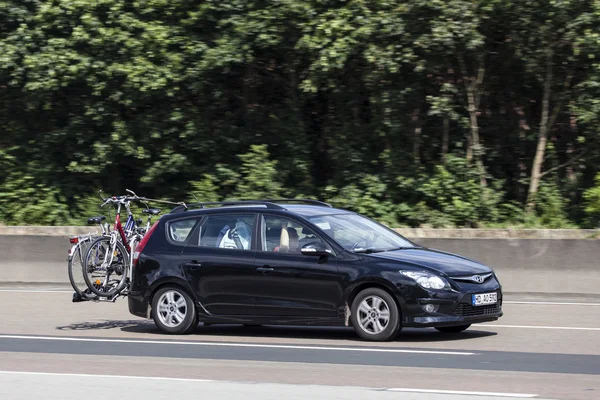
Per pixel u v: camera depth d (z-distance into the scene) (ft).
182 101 177.99
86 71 166.91
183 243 104.63
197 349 90.33
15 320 117.39
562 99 166.71
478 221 162.50
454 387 68.49
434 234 149.48
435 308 91.45
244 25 163.22
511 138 175.32
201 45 167.02
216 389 67.92
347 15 158.51
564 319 112.68
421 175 167.02
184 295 102.83
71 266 110.42
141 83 165.99
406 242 103.35
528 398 63.93
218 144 179.42
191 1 168.96
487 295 94.27
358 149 174.60
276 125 179.52
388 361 81.25
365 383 70.33
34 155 184.24
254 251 100.17
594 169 167.73
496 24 161.79
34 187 182.80
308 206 105.81
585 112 159.74
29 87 165.89
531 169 173.17
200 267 102.17
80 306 132.36
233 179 175.42
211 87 176.24
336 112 180.65
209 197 172.86
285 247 98.94
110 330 108.17
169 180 183.21
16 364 81.61
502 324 108.58
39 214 177.58
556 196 164.76
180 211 107.65
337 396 64.95
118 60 168.55
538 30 159.02
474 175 166.20
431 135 172.86
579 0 154.10
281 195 173.88
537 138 172.45
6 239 161.58
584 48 156.04
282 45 167.02
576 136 171.32
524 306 126.00
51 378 73.36
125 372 76.54
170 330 103.45
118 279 112.16
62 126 184.96
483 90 171.12
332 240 97.25
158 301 104.27
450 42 152.56
